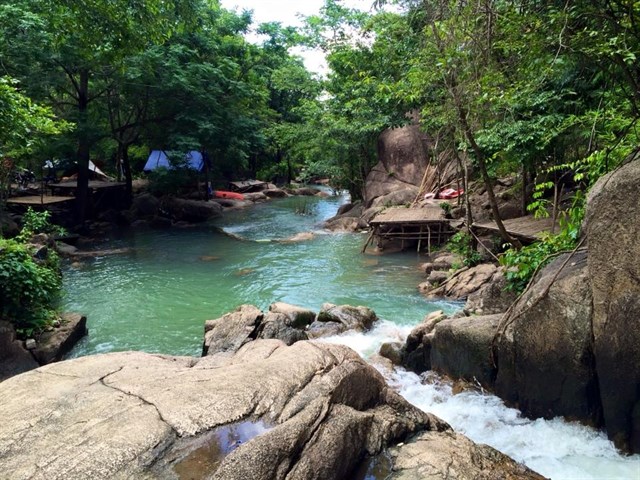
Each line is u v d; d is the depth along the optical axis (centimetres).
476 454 380
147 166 2845
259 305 1021
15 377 418
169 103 2155
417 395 586
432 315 742
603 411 459
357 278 1191
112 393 382
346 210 2277
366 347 765
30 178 2364
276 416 357
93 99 2009
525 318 514
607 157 579
